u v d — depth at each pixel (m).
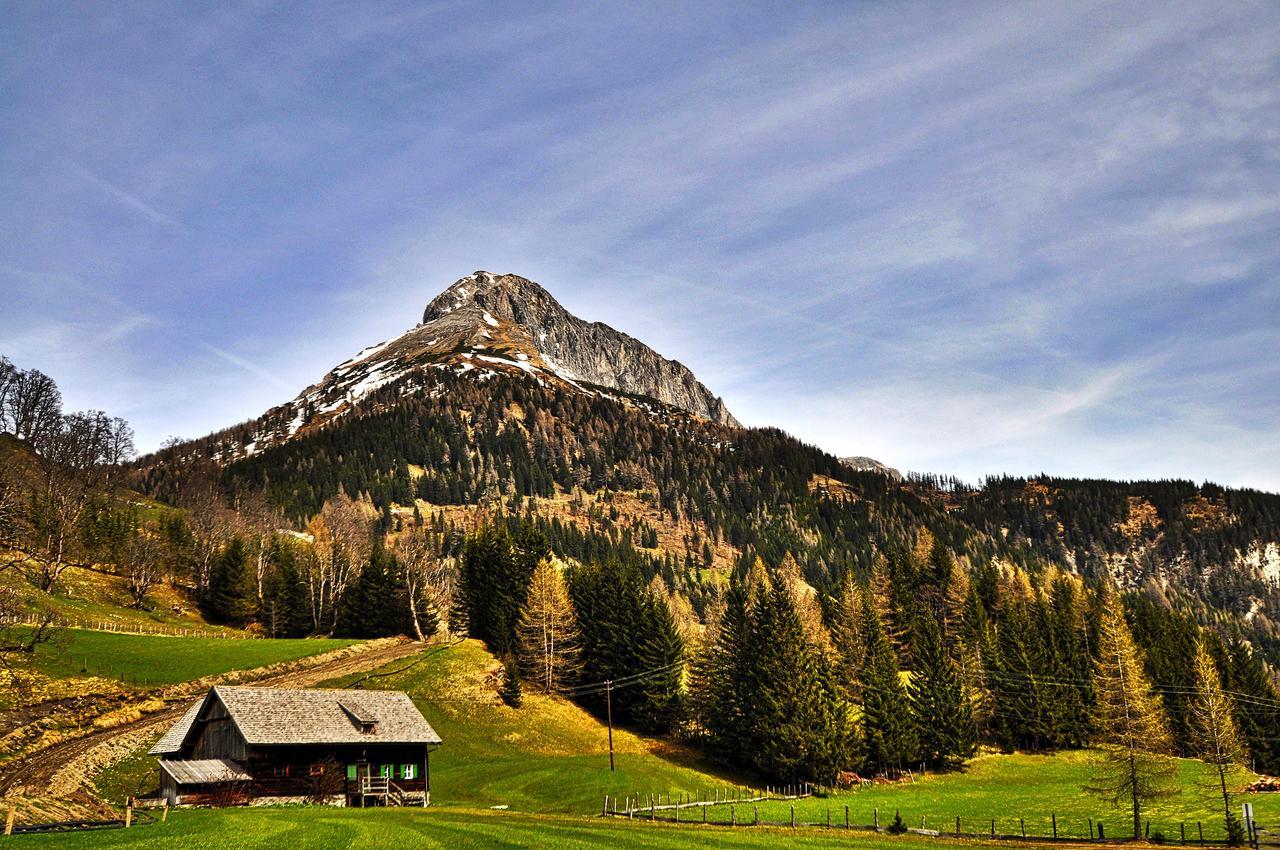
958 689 115.94
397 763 78.31
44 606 116.31
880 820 76.12
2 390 172.75
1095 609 149.50
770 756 98.19
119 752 78.69
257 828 50.38
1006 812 81.94
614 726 116.94
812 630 130.12
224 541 167.38
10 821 43.38
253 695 76.38
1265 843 62.59
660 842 52.00
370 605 140.25
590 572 139.12
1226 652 138.75
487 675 116.38
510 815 64.56
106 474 182.00
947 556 161.88
